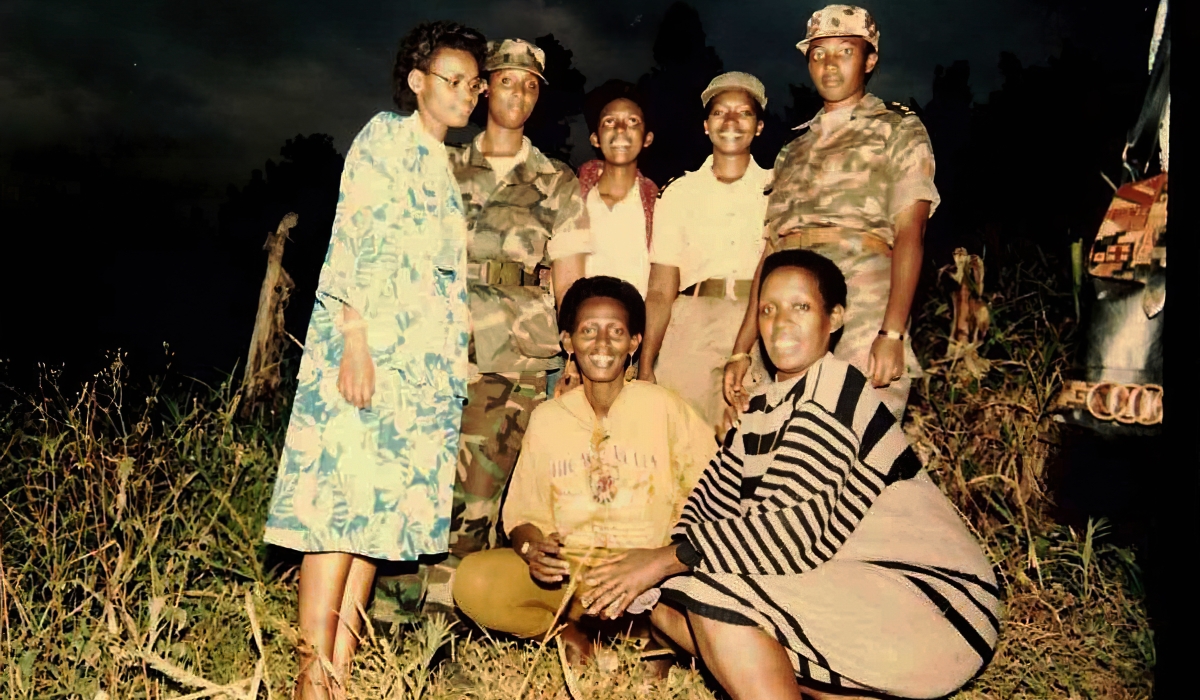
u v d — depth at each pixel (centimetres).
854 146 355
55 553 340
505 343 341
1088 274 380
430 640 285
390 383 300
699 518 299
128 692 289
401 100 319
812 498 268
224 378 665
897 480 280
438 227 311
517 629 330
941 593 269
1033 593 371
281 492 300
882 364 340
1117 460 431
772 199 374
